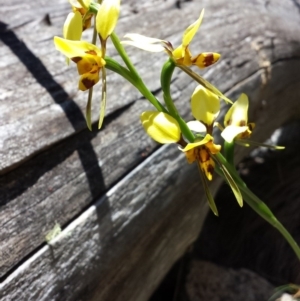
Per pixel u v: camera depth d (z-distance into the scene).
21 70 0.14
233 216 0.29
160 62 0.18
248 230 0.28
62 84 0.15
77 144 0.14
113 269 0.14
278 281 0.27
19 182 0.12
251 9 0.25
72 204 0.13
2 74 0.14
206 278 0.25
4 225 0.11
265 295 0.24
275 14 0.26
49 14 0.17
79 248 0.13
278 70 0.23
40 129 0.13
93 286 0.14
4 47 0.15
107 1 0.09
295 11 0.29
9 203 0.12
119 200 0.14
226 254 0.28
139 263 0.16
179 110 0.17
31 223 0.12
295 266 0.27
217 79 0.19
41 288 0.12
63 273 0.12
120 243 0.14
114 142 0.15
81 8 0.09
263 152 0.33
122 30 0.18
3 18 0.16
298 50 0.25
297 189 0.30
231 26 0.22
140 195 0.15
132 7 0.20
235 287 0.24
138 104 0.16
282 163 0.31
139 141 0.15
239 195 0.09
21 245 0.11
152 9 0.20
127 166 0.15
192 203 0.18
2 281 0.11
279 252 0.28
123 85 0.16
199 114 0.10
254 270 0.27
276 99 0.24
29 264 0.11
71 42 0.08
